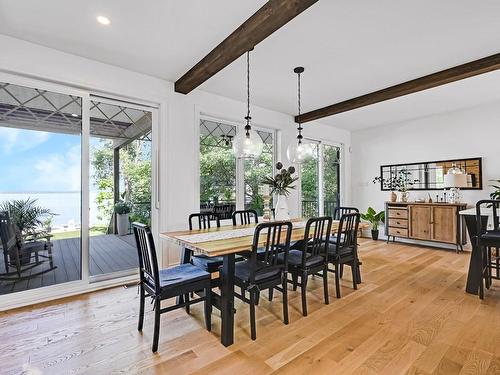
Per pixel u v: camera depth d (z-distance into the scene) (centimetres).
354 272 301
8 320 231
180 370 168
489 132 457
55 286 279
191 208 378
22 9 217
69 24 238
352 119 554
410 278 334
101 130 321
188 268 229
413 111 499
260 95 418
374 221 574
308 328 217
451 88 385
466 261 411
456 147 493
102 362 175
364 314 240
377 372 164
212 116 419
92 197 313
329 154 624
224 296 197
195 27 243
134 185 344
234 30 247
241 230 287
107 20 232
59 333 210
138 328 216
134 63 310
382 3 211
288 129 520
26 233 273
